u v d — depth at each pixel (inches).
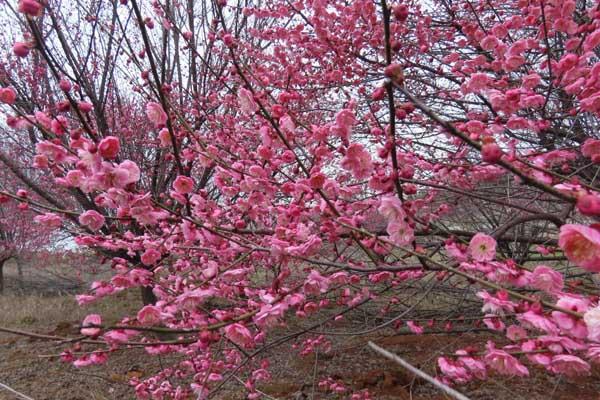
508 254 156.5
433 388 179.2
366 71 180.5
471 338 201.3
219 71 218.7
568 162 136.5
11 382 220.2
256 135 165.2
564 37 160.7
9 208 473.7
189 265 145.6
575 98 121.8
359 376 192.2
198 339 73.0
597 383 173.2
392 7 54.4
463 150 128.7
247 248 108.3
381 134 114.4
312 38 179.0
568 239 40.3
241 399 177.9
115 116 270.8
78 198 213.6
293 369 202.7
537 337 60.6
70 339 63.6
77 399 198.2
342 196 110.9
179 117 103.7
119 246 123.0
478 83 109.1
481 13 186.1
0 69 233.8
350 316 208.5
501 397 165.0
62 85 67.1
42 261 502.3
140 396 123.8
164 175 247.6
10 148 287.0
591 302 60.7
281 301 78.7
